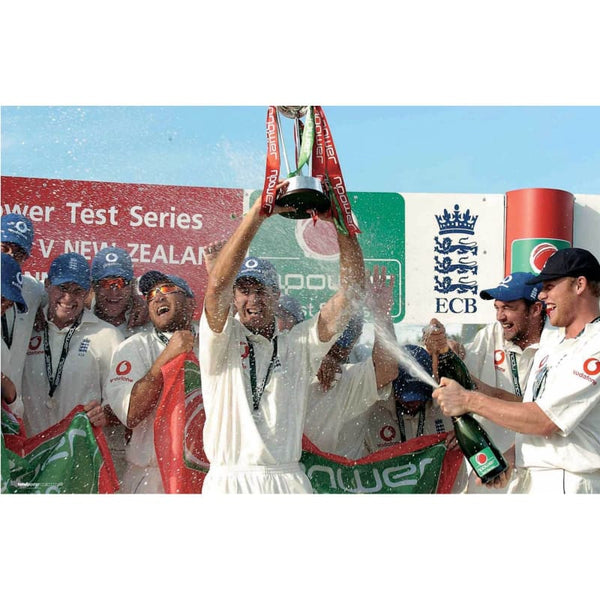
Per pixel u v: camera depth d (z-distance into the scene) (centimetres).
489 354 568
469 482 525
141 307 550
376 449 541
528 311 554
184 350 533
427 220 579
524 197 577
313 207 383
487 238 583
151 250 556
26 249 537
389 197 576
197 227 561
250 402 440
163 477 520
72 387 531
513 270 579
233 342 448
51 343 536
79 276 542
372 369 519
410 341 571
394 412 543
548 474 429
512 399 552
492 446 452
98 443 517
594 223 598
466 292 579
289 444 439
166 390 529
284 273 568
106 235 553
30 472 509
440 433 530
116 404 530
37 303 539
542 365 439
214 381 441
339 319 439
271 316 462
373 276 569
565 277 430
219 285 408
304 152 383
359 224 573
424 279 576
